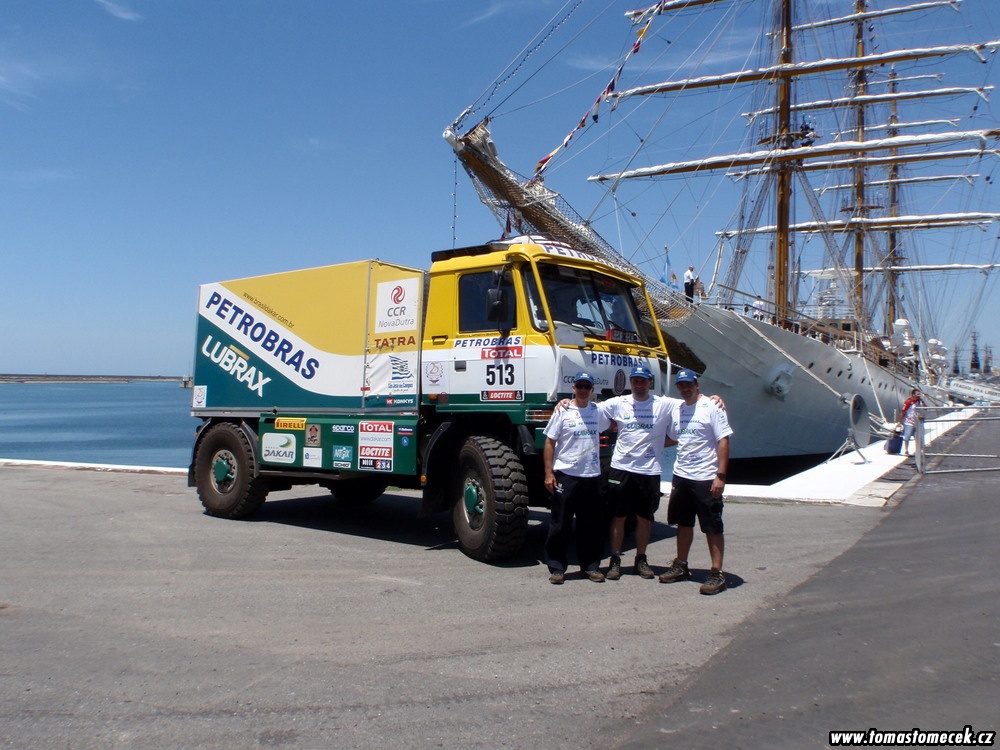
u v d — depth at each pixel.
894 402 29.95
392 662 4.61
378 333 8.58
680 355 20.70
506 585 6.44
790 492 10.90
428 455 7.78
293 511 10.66
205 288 10.66
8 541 8.34
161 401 184.25
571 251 7.93
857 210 44.78
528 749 3.48
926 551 7.03
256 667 4.54
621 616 5.47
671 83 28.72
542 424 7.20
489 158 14.37
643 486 6.59
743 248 32.38
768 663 4.41
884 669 4.24
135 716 3.88
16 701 4.09
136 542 8.31
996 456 13.90
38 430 76.50
